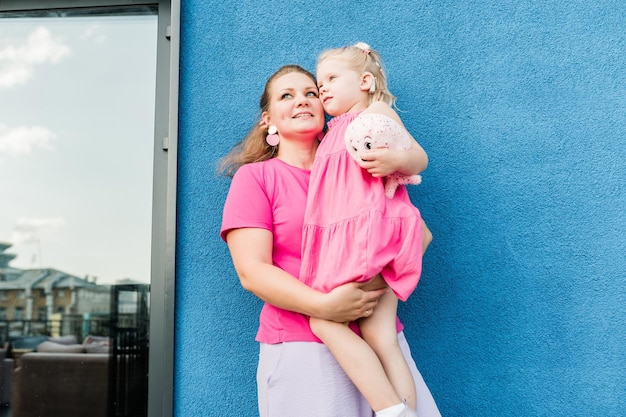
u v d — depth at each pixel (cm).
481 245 178
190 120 184
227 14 189
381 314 140
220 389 172
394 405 125
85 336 185
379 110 146
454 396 172
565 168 180
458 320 175
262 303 175
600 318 174
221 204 180
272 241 145
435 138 183
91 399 183
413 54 186
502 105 183
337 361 132
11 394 183
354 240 133
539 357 173
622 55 184
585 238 178
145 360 183
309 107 158
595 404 171
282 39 187
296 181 151
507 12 187
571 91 183
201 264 178
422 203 180
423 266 178
